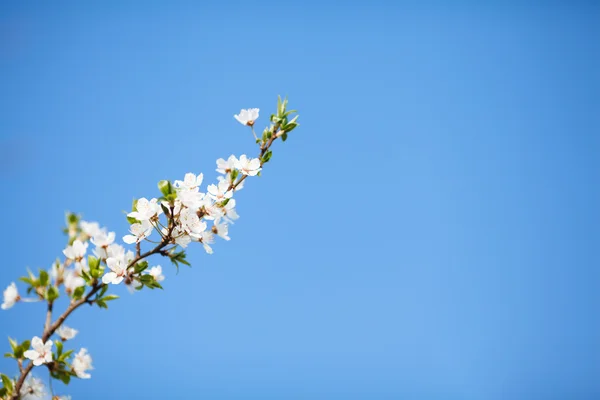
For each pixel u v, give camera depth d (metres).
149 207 1.37
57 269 1.35
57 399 1.34
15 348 1.32
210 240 1.40
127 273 1.36
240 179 1.43
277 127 1.43
